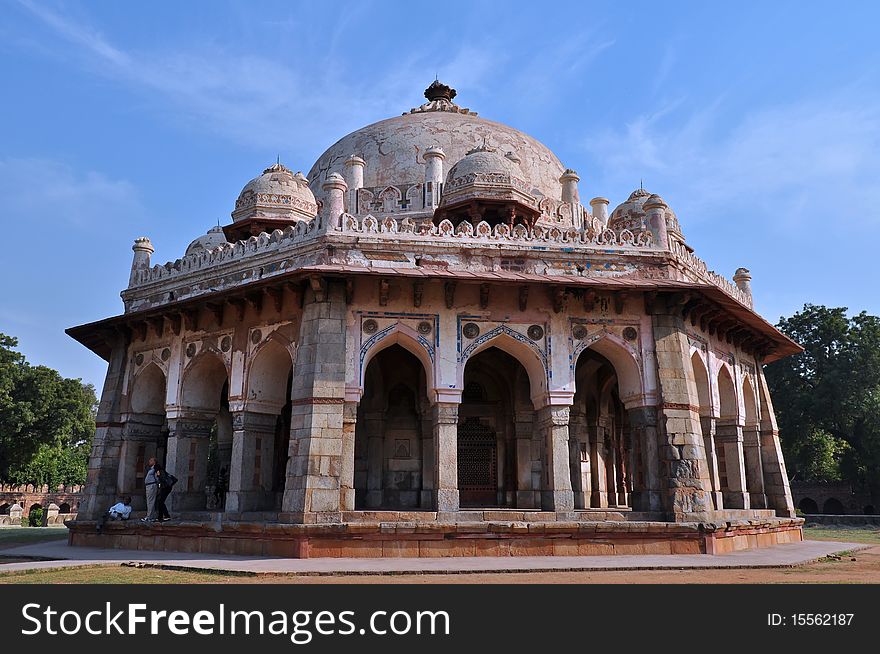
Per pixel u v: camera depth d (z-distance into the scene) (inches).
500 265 530.6
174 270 613.9
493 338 510.6
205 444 571.8
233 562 398.0
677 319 530.0
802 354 1391.5
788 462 1540.4
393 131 776.3
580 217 714.8
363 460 619.5
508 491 627.8
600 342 525.3
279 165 709.9
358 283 502.3
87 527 551.8
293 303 513.0
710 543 464.4
